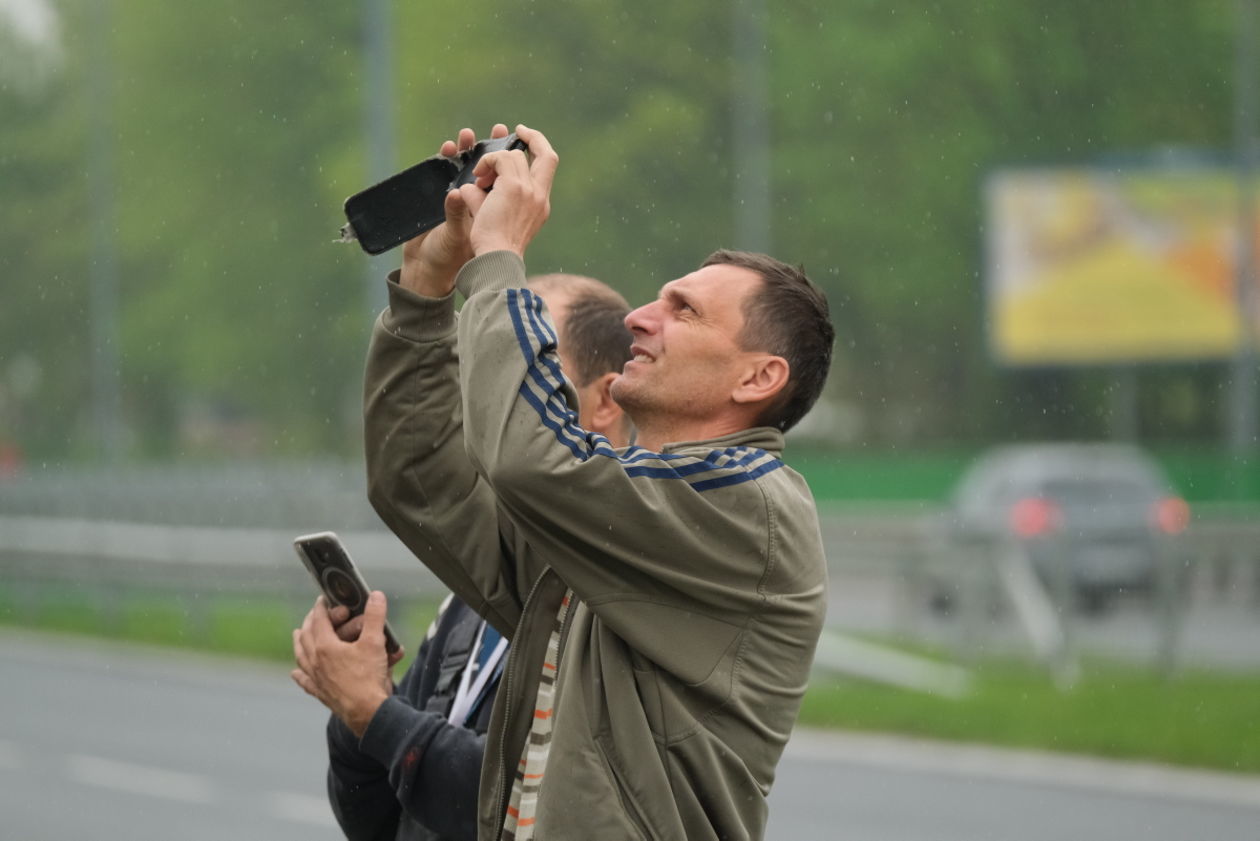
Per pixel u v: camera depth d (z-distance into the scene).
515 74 141.50
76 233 169.62
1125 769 38.50
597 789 9.73
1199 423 144.38
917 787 36.84
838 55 148.12
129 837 33.38
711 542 9.91
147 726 47.41
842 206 148.50
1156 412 145.75
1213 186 107.38
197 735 45.91
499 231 10.24
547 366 9.88
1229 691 44.69
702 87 145.00
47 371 175.00
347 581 11.40
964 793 36.03
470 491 11.11
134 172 160.25
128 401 171.62
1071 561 61.22
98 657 63.22
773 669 10.12
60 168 169.88
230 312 156.62
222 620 70.12
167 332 161.25
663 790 9.73
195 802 37.06
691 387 10.80
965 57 147.00
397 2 141.88
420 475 11.09
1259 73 142.88
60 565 71.94
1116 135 145.25
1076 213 108.50
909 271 148.88
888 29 148.25
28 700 52.47
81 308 171.62
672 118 142.50
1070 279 108.62
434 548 11.14
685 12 143.75
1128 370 125.88
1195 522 72.19
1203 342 107.31
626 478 9.71
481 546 11.09
